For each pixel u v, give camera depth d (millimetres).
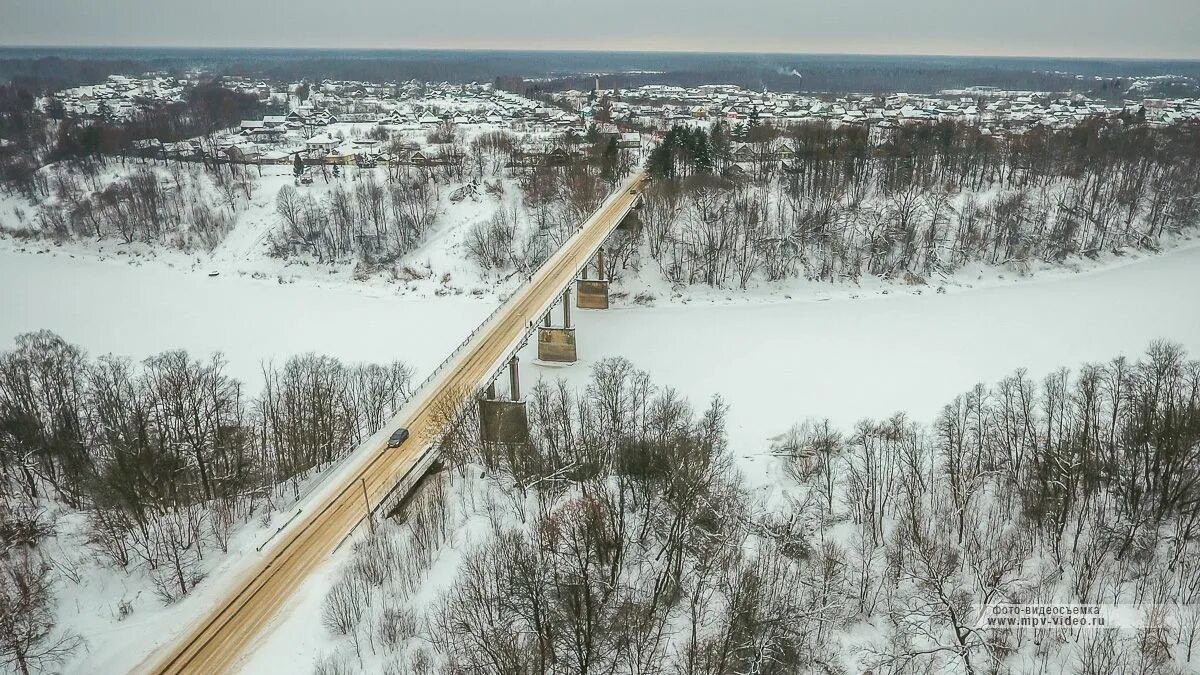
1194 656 56562
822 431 96188
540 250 166625
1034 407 94938
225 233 189250
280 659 55125
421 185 193750
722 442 90125
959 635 56406
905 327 139750
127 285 168000
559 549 64500
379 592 61469
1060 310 145500
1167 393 81812
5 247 192125
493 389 95188
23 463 81125
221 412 91312
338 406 93562
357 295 162000
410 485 75750
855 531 73750
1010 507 74125
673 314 148250
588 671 53438
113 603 62375
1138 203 189375
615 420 84812
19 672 54500
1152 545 67500
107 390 88562
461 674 51719
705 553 65750
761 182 193875
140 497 71938
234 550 67562
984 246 169500
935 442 89125
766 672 55344
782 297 157500
